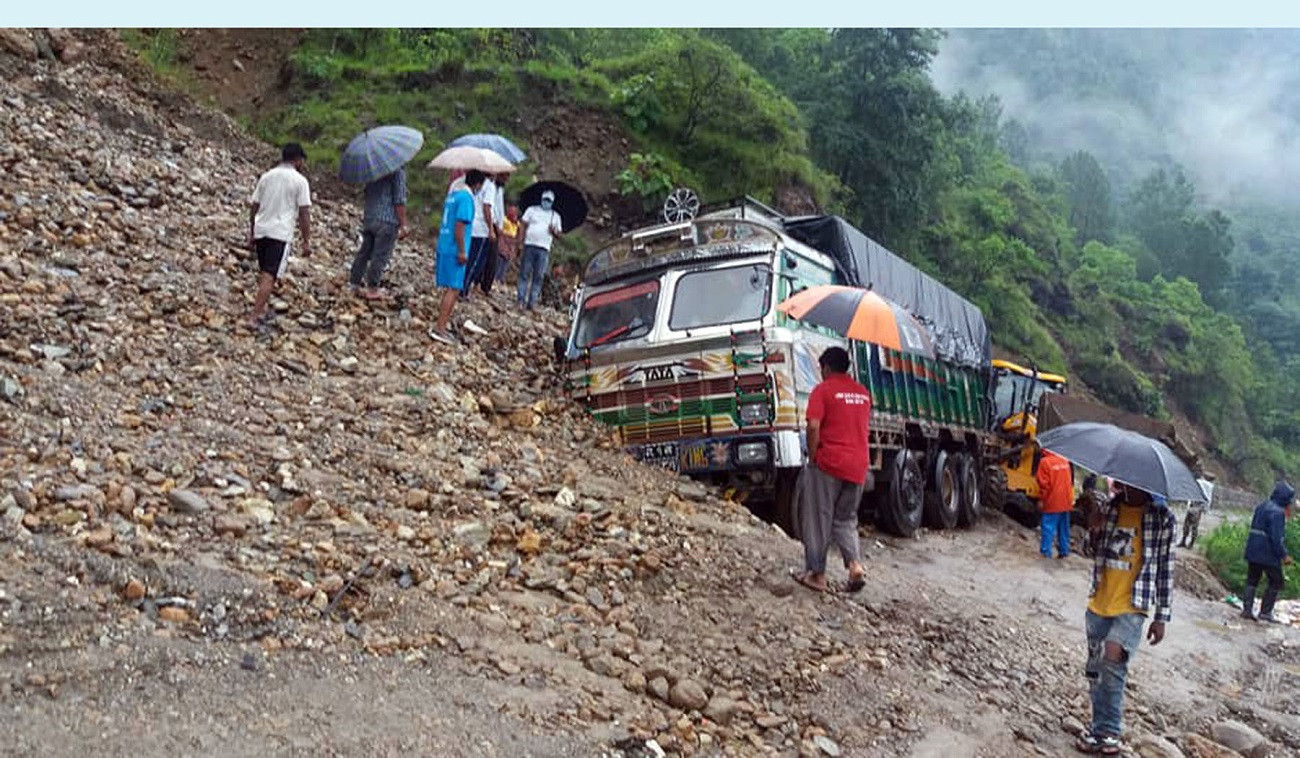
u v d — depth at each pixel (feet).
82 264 29.12
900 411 38.09
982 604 30.09
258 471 20.88
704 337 29.17
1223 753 22.72
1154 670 28.84
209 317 28.89
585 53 97.91
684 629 19.63
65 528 16.06
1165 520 19.74
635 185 72.95
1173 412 230.07
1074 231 309.83
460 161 34.42
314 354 29.12
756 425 28.37
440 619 16.92
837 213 103.09
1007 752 18.60
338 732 12.67
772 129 85.87
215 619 14.73
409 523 20.71
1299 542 61.16
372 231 34.71
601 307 32.63
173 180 40.70
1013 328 161.17
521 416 29.55
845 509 24.52
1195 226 393.50
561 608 19.07
